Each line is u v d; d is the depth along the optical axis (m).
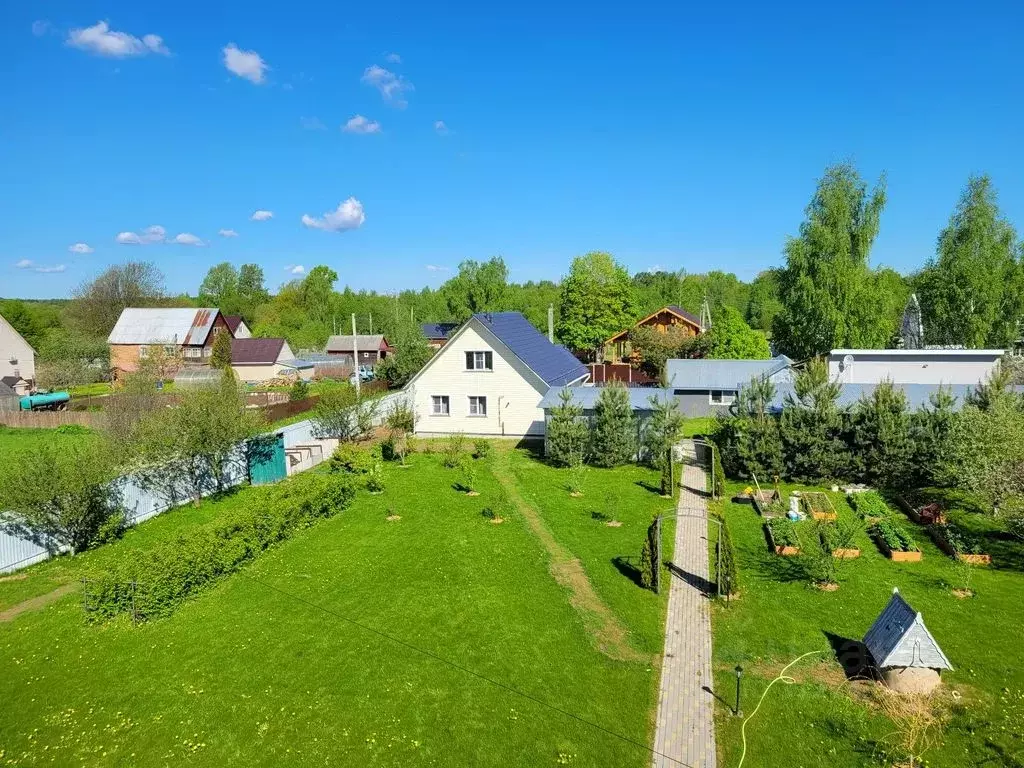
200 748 10.71
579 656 13.38
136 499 22.27
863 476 24.34
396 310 94.94
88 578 15.85
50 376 55.97
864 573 17.22
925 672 11.98
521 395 35.16
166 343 67.75
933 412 23.94
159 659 13.29
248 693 12.09
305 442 32.38
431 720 11.35
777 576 17.16
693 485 25.59
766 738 11.00
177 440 22.95
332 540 19.81
